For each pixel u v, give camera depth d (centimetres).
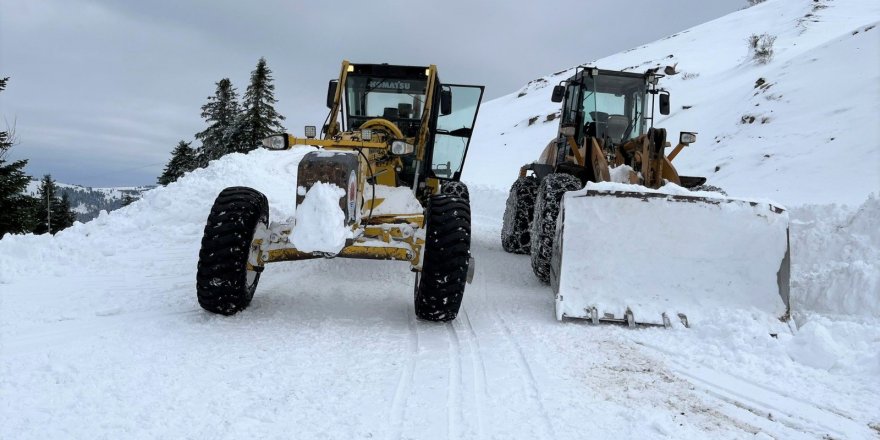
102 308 453
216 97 3594
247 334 407
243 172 1184
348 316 468
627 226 490
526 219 791
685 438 273
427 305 437
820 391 334
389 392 318
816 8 4984
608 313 466
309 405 296
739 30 5219
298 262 688
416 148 643
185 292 520
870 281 466
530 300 544
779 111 1816
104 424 263
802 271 555
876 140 1381
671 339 428
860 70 1822
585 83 720
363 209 486
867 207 559
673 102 2825
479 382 338
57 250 689
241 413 282
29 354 347
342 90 663
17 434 250
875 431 287
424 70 681
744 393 332
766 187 1370
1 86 2042
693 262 482
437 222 437
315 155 408
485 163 2992
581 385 337
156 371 329
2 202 1980
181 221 882
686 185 645
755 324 420
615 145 689
